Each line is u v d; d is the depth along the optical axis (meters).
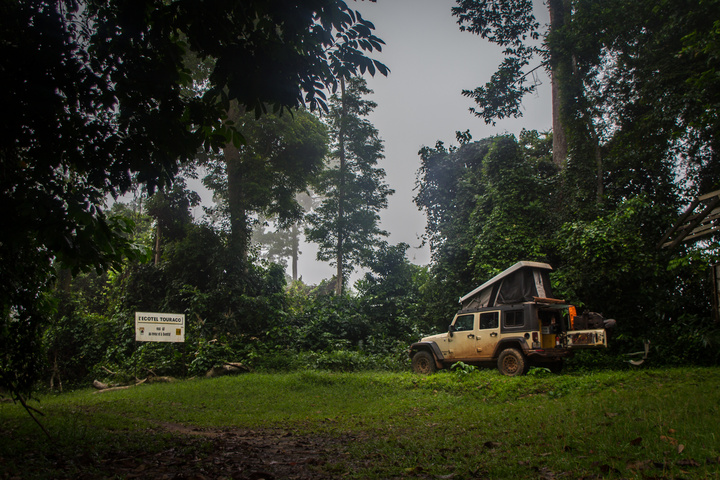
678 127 16.78
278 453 5.80
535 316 13.08
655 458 4.12
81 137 5.12
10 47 4.64
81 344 19.98
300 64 5.34
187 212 24.86
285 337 21.14
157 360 18.47
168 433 7.00
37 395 14.87
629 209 15.62
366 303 25.02
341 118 31.33
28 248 5.91
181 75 5.60
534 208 18.53
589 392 9.43
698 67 15.80
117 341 20.58
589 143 19.64
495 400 10.16
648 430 5.15
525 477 4.00
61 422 7.53
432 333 21.08
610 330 15.28
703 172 17.75
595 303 15.70
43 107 4.61
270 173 25.47
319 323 21.78
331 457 5.50
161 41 5.12
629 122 19.80
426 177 24.11
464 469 4.43
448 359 14.84
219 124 5.73
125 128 5.28
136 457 5.24
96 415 8.93
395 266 29.62
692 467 3.80
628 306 15.34
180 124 5.40
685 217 13.34
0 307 6.08
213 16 4.96
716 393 6.98
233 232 22.91
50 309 6.86
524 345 12.91
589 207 18.50
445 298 20.78
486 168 20.61
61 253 5.38
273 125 24.84
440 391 11.84
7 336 6.29
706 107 14.50
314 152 27.50
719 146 16.39
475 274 18.97
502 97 21.61
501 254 18.05
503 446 5.38
